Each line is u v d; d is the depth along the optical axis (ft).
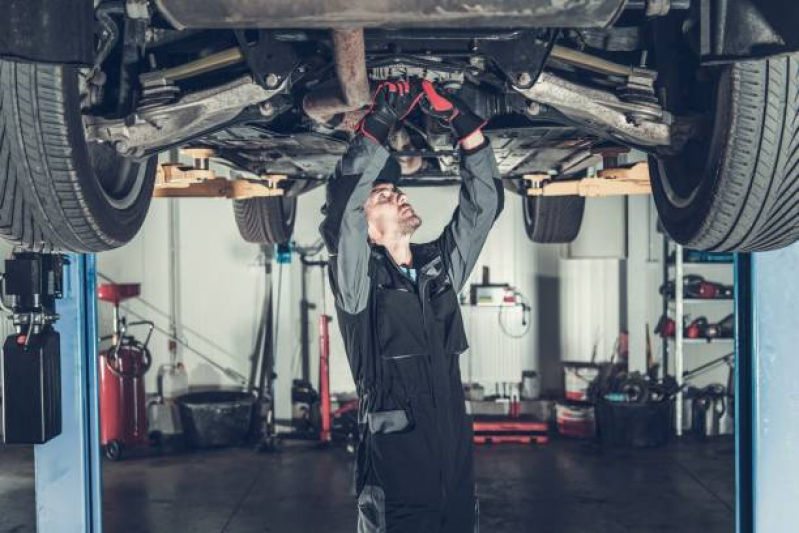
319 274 25.91
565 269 26.37
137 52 7.20
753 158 6.21
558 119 7.45
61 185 6.25
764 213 6.62
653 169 8.11
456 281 7.23
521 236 26.21
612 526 17.30
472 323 26.14
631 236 25.44
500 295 25.63
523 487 19.99
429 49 6.85
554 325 26.32
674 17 7.25
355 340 6.78
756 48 5.55
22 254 10.32
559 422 25.02
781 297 10.69
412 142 10.97
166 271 26.13
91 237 6.84
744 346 11.12
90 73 7.05
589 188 14.38
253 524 17.62
